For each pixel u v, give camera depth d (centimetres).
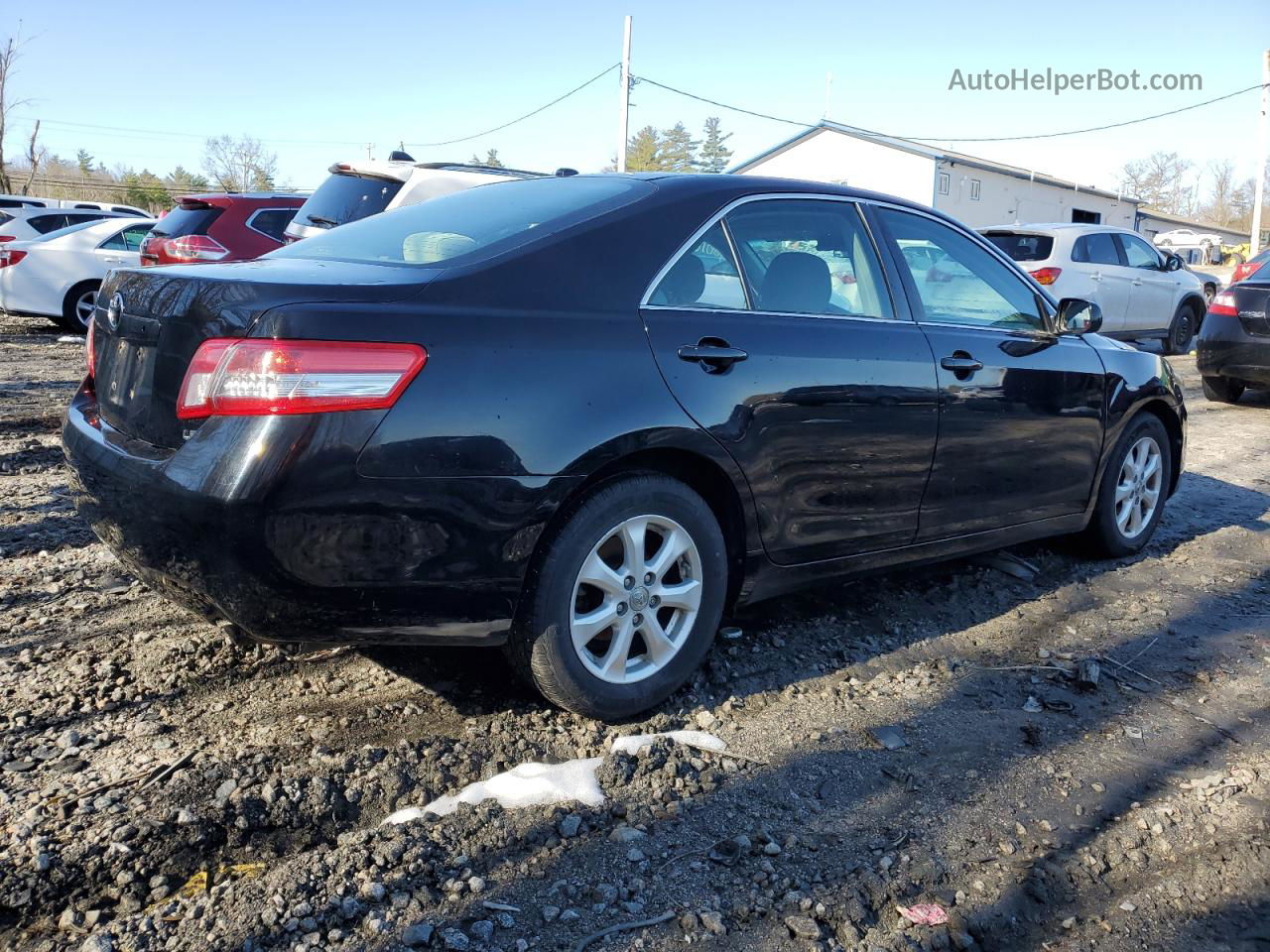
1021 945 230
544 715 316
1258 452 774
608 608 304
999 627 412
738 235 340
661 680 319
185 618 377
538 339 281
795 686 350
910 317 381
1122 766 307
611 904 234
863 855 257
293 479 246
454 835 255
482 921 226
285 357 247
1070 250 1256
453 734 303
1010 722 333
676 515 313
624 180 348
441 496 263
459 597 273
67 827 251
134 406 281
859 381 349
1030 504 431
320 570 253
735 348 320
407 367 258
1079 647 396
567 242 303
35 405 797
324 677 335
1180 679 370
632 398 293
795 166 3831
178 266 297
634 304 306
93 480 282
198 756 286
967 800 284
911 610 424
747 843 259
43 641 356
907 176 3516
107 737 294
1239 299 951
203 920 223
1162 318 1398
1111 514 482
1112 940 232
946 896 243
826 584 371
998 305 426
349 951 216
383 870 241
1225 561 505
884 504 367
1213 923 239
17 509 512
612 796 277
